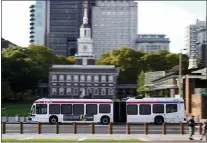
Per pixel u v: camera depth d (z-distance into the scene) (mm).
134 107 102688
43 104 102625
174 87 157250
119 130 83312
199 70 137250
